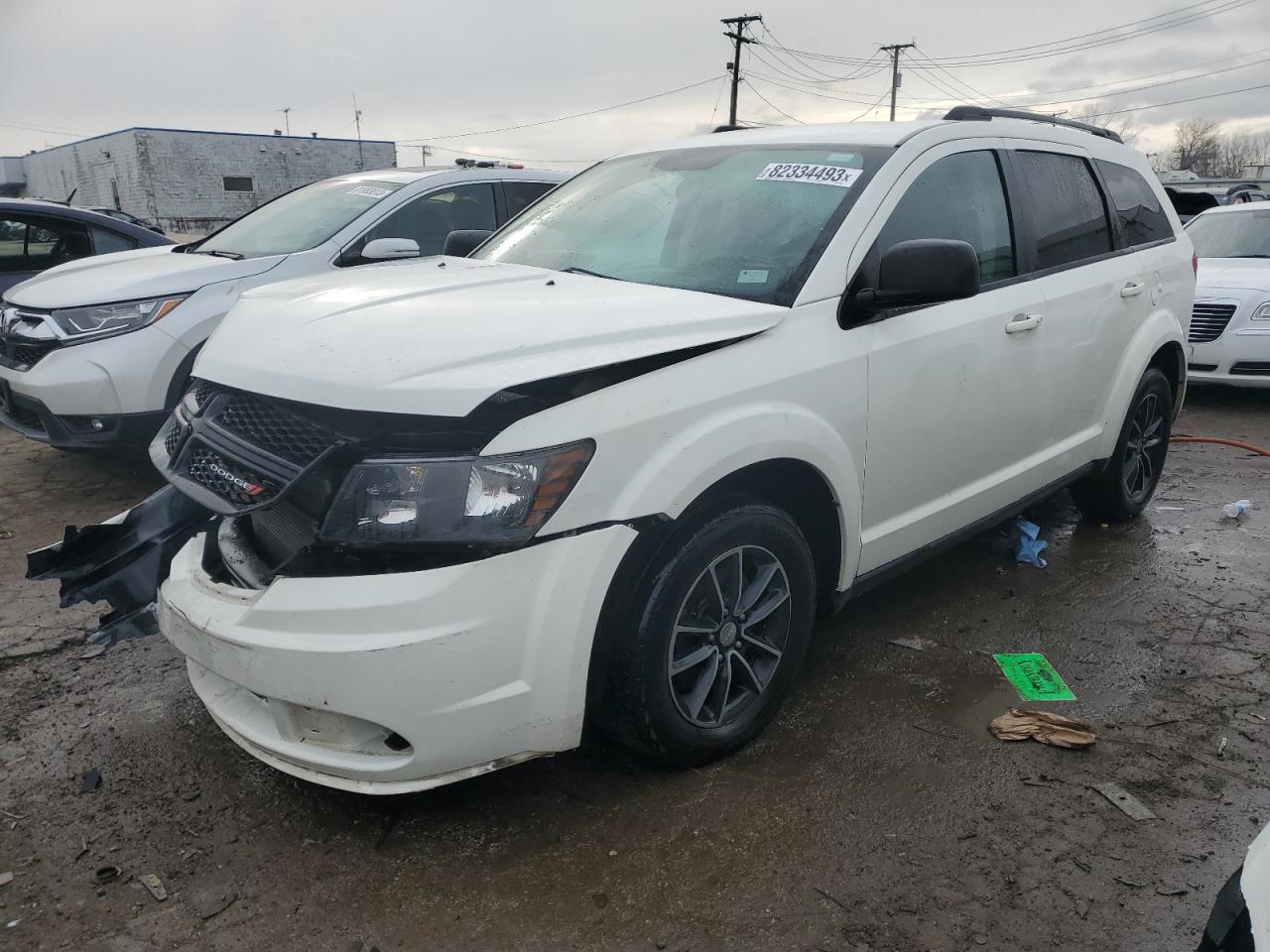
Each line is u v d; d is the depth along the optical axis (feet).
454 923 7.61
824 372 9.64
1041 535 16.51
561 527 7.73
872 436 10.36
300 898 7.88
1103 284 14.14
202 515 10.84
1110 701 11.06
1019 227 12.78
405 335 8.17
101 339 17.15
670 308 9.09
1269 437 23.95
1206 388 30.53
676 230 11.21
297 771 8.14
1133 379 15.05
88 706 10.76
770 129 13.05
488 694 7.69
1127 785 9.42
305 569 7.80
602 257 11.37
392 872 8.17
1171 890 8.00
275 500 7.73
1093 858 8.38
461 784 9.34
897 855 8.39
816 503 10.28
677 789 9.26
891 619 13.16
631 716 8.78
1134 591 14.12
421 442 7.63
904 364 10.59
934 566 15.03
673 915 7.68
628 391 8.16
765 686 9.96
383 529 7.45
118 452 20.98
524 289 9.75
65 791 9.23
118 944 7.39
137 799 9.12
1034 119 14.10
